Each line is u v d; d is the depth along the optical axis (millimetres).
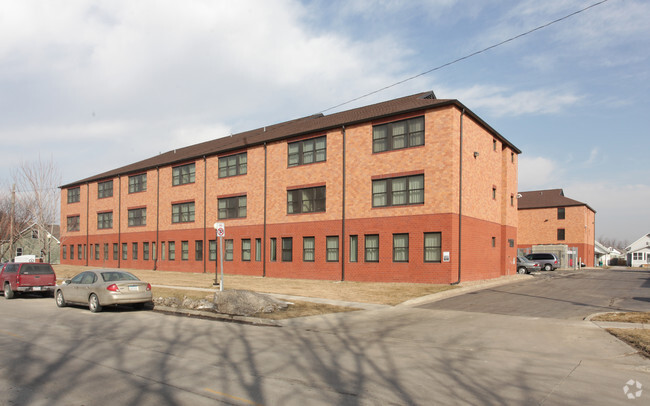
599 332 11219
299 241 29953
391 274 25375
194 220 37844
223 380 7184
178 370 7809
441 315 14719
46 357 8820
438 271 23797
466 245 25250
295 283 25969
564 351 9391
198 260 37281
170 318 14633
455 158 24125
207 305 16047
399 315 14961
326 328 12695
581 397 6414
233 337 11219
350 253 27359
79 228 51656
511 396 6449
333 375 7562
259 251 32656
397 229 25391
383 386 6922
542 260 47031
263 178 32625
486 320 13500
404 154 25422
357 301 18078
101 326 12914
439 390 6715
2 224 43656
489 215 29219
